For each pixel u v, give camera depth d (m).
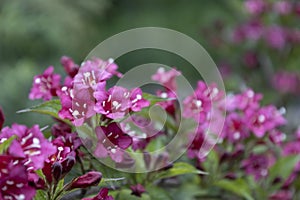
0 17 3.26
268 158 1.24
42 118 2.49
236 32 2.14
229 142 1.18
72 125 1.00
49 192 0.92
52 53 3.30
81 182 0.94
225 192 1.21
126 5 4.90
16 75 2.77
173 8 4.94
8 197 0.86
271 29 2.10
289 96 2.12
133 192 1.03
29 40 3.25
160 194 1.07
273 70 2.12
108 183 1.01
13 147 0.86
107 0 4.28
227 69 2.12
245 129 1.16
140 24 4.79
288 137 1.37
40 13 3.33
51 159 0.93
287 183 1.23
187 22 4.80
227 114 1.21
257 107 1.17
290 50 2.11
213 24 2.33
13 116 2.63
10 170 0.86
